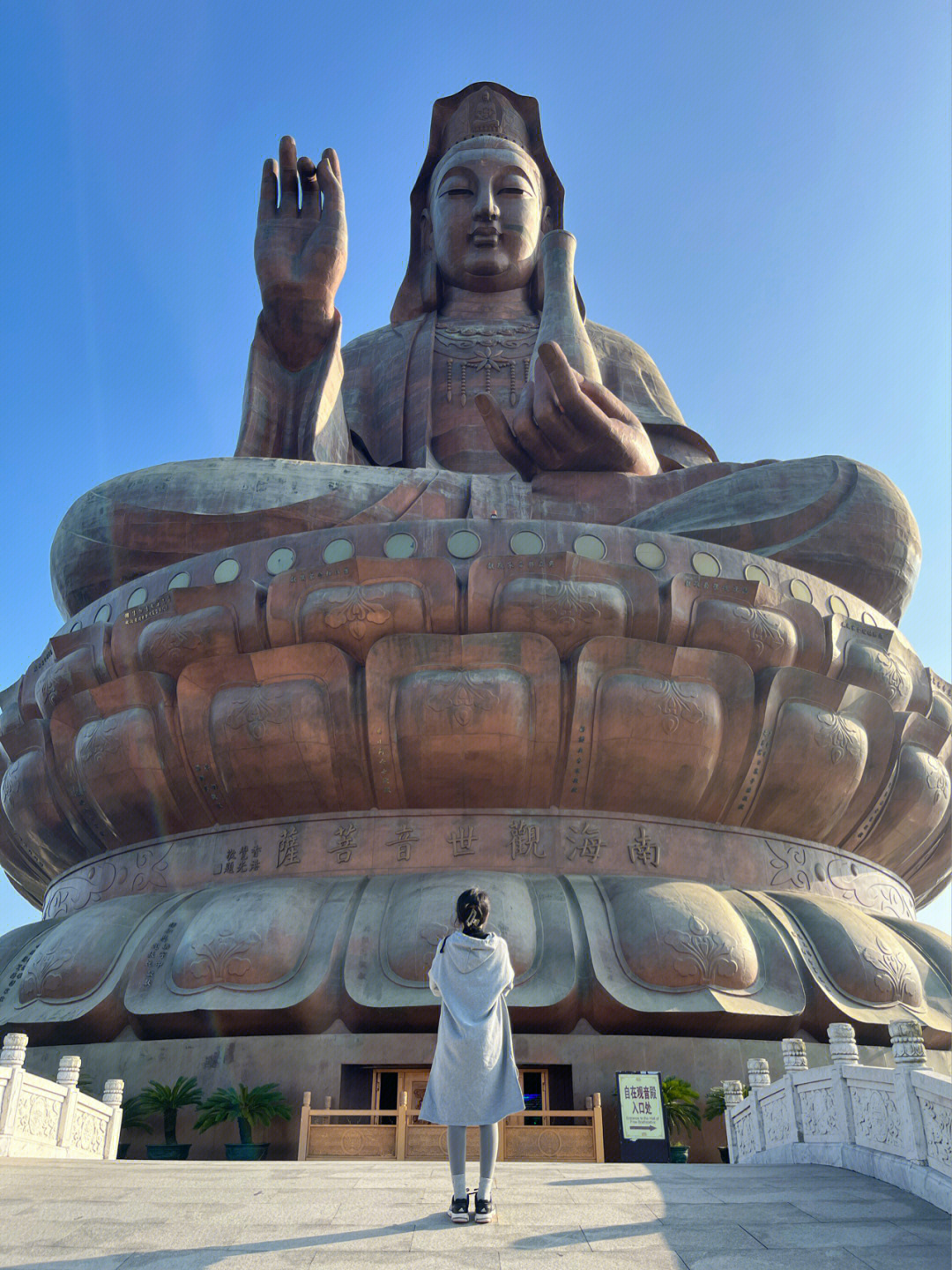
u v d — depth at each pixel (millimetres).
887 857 25703
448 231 39125
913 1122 8906
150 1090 18453
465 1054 6500
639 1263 5891
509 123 41125
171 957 20031
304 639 21812
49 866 27328
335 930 19688
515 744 21141
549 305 32625
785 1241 6586
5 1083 12180
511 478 27422
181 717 22156
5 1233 6484
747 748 22156
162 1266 5637
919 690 25828
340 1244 6094
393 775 21625
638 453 27766
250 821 22922
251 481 26031
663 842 22188
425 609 21562
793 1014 19312
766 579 23766
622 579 22094
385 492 25938
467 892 7105
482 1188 6543
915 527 26984
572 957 19141
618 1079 17047
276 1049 19031
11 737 25828
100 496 26812
